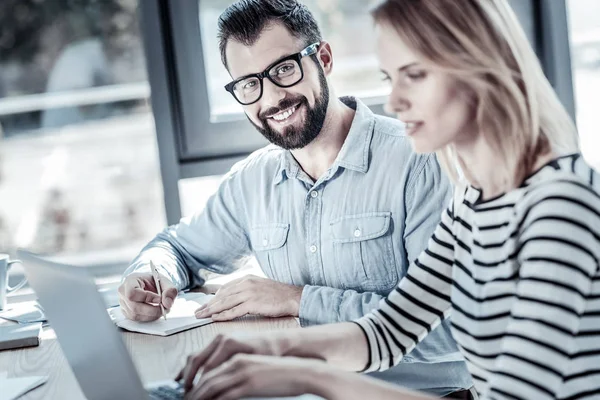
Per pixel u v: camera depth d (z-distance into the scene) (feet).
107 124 9.98
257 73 5.68
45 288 3.99
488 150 3.62
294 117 5.71
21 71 9.73
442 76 3.57
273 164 6.14
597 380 3.35
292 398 3.77
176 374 4.38
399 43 3.61
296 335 4.09
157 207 10.53
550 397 3.13
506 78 3.50
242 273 6.84
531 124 3.53
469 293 3.91
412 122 3.71
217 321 5.39
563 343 3.17
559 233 3.26
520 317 3.25
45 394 4.30
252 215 6.17
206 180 8.36
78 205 10.41
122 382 3.47
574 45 8.57
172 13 7.98
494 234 3.67
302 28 5.72
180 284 6.23
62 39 9.66
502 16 3.57
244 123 8.20
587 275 3.24
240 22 5.67
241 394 3.29
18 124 9.95
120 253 10.46
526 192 3.51
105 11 9.57
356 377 3.36
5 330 5.55
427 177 5.52
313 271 5.90
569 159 3.48
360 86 8.48
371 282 5.73
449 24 3.51
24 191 10.26
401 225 5.61
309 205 5.86
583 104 8.72
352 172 5.73
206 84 8.11
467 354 3.96
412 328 4.38
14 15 9.59
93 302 3.39
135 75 9.80
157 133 8.06
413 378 5.53
